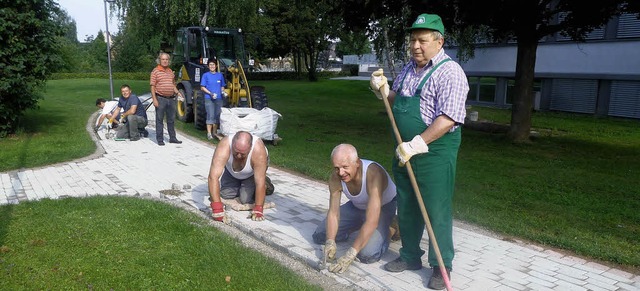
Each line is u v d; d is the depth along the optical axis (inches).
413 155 136.6
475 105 911.7
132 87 1101.1
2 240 171.6
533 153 410.3
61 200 221.9
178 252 164.9
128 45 1819.6
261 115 390.6
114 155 342.6
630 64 684.7
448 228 144.6
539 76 799.7
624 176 327.6
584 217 232.7
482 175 318.3
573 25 434.0
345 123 580.7
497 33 473.4
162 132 385.4
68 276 145.9
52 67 410.6
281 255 170.2
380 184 157.1
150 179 277.4
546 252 180.5
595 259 176.2
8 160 313.0
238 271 151.1
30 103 400.5
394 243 184.7
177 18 909.8
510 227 205.9
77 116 554.9
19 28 376.5
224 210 211.6
